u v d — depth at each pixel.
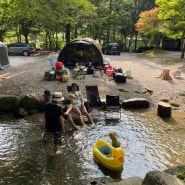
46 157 7.63
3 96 11.34
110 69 19.00
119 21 50.22
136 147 8.48
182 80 17.98
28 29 42.44
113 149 7.10
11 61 26.33
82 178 6.59
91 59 20.84
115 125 10.34
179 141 9.02
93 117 11.17
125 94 14.18
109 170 7.04
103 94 13.94
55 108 7.61
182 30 28.27
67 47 20.78
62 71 16.55
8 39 56.12
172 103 12.99
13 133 9.34
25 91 13.91
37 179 6.50
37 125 10.12
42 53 36.81
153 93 14.67
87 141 8.80
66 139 8.89
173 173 5.70
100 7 43.44
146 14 38.66
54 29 38.19
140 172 7.00
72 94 10.37
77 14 31.05
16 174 6.71
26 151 8.00
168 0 28.98
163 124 10.59
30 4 18.52
